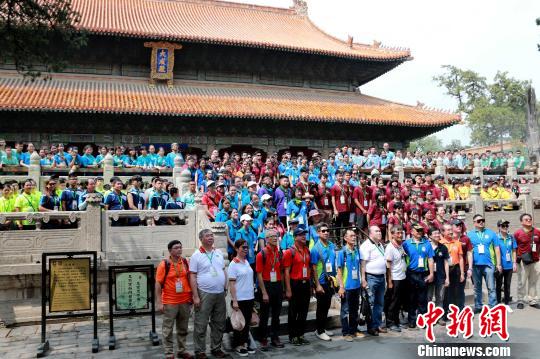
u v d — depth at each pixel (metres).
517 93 87.38
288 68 41.31
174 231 14.62
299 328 11.70
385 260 12.62
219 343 10.80
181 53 37.38
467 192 23.70
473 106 90.88
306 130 37.81
